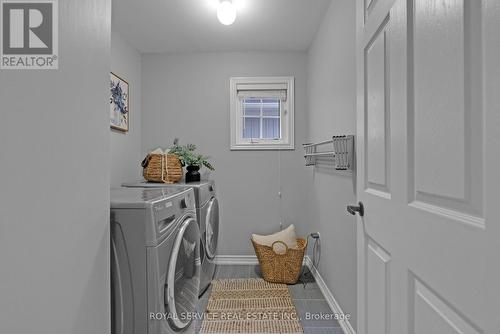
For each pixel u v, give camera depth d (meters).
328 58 2.38
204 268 2.53
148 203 1.24
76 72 0.82
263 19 2.58
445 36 0.66
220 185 3.34
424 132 0.75
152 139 3.33
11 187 0.59
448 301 0.65
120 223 1.24
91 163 0.91
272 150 3.34
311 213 3.04
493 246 0.52
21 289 0.62
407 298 0.84
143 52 3.31
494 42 0.52
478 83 0.56
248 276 2.94
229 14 2.25
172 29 2.77
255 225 3.34
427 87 0.73
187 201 1.72
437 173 0.69
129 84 3.05
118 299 1.24
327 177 2.40
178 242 1.45
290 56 3.31
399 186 0.88
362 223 1.24
